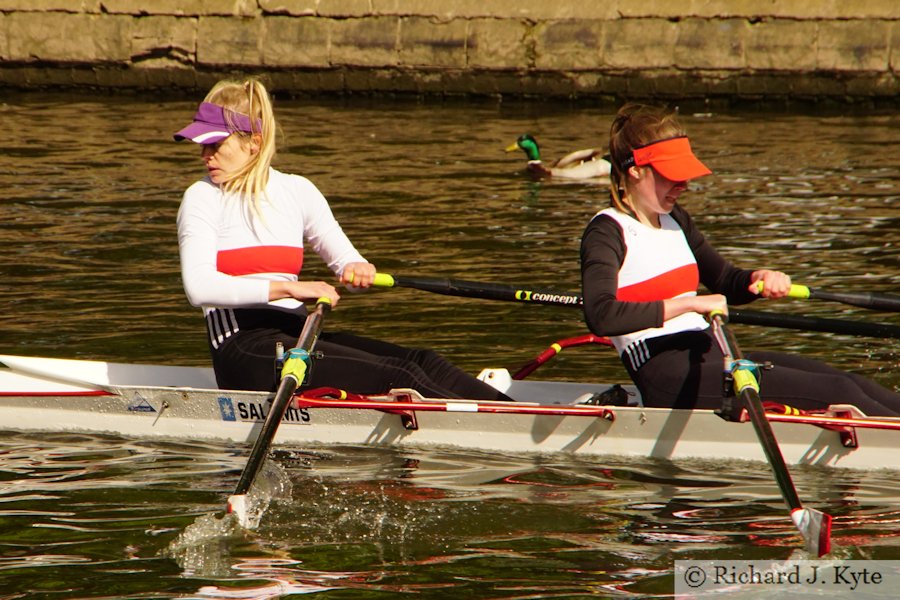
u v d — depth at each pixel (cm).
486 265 3106
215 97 1772
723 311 1603
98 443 1859
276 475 1686
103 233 3453
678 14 6712
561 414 1764
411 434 1833
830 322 1831
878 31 6425
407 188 4344
